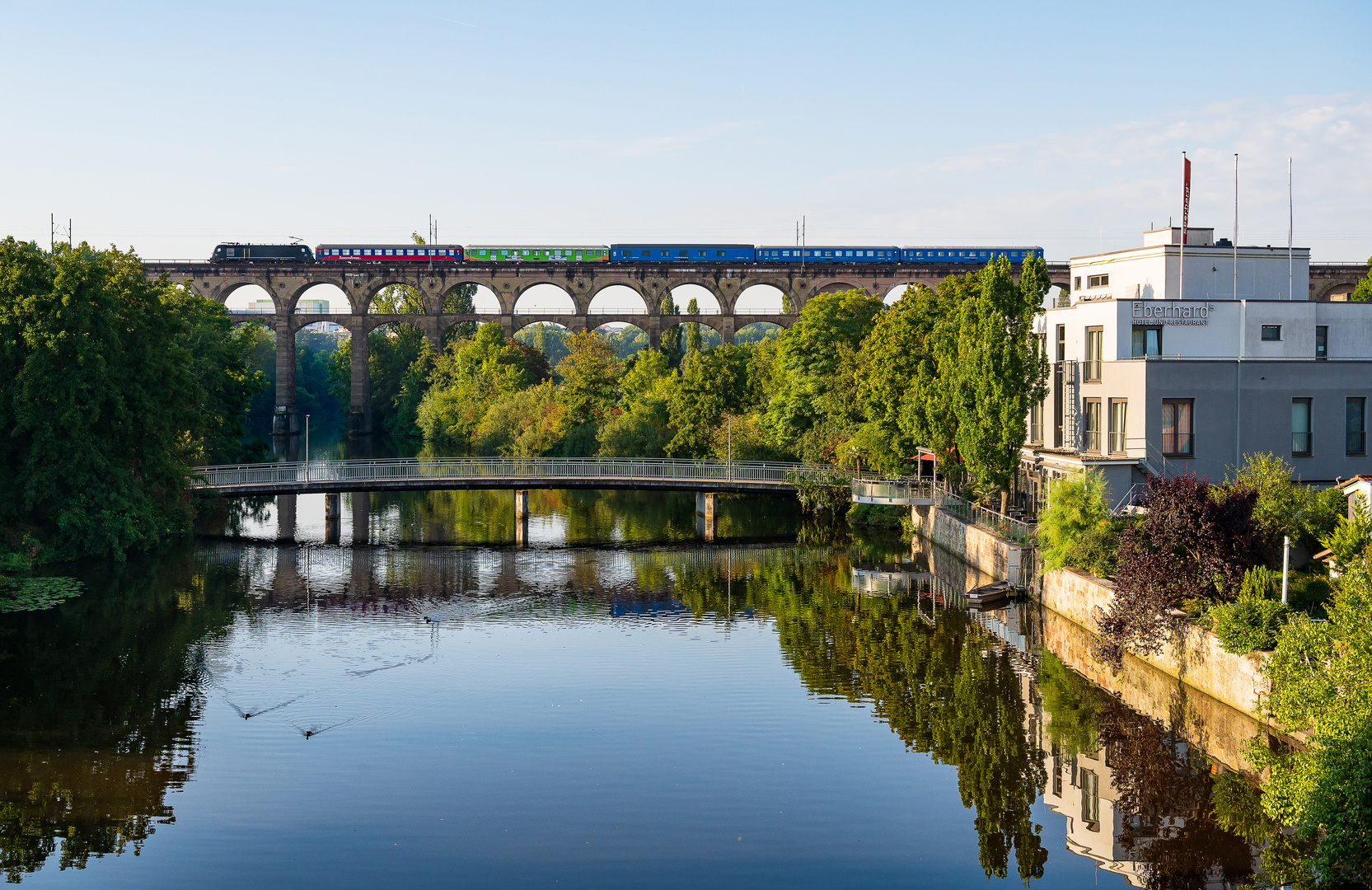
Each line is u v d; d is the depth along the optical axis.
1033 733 29.69
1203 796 25.84
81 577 50.31
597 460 75.00
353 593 47.62
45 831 23.58
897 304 64.69
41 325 51.19
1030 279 48.00
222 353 75.25
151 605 44.84
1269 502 33.88
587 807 24.98
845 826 24.20
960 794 25.83
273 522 70.62
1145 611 31.69
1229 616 27.92
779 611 43.84
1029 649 38.00
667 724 30.22
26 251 52.56
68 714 30.94
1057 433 50.84
